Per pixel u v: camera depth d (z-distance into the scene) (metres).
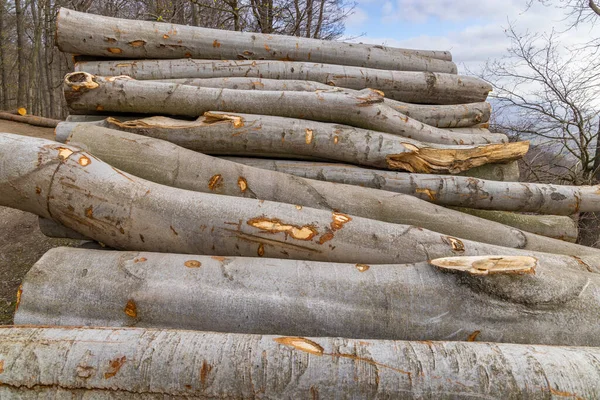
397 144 3.11
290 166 3.14
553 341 1.72
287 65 4.16
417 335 1.76
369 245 2.24
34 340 1.45
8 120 10.20
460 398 1.34
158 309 1.79
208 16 11.55
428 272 1.89
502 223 3.24
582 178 6.70
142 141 2.79
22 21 14.97
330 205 2.70
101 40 3.86
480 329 1.74
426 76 4.35
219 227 2.21
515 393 1.32
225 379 1.37
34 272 1.85
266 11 9.71
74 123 3.02
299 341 1.49
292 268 1.94
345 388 1.36
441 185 3.05
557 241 2.87
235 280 1.86
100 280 1.84
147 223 2.21
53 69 19.77
